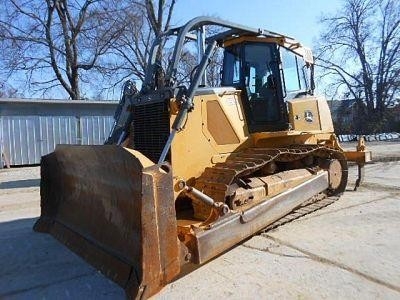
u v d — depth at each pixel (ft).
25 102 55.62
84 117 60.34
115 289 12.40
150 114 15.42
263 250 15.16
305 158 20.30
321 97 22.27
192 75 14.97
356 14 111.14
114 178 12.55
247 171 15.35
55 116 58.13
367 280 12.12
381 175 33.68
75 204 15.94
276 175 17.46
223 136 16.22
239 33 17.74
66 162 16.21
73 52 79.15
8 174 46.65
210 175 14.88
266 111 18.45
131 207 11.64
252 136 17.61
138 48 81.61
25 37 75.77
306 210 19.71
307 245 15.57
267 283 12.23
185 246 11.51
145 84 16.52
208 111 15.74
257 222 14.84
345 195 24.98
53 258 15.26
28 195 31.40
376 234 16.71
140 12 78.02
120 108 17.83
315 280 12.28
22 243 17.11
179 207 15.31
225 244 13.06
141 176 10.31
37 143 56.85
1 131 54.29
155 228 10.36
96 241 13.80
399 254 14.28
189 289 12.03
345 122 113.70
